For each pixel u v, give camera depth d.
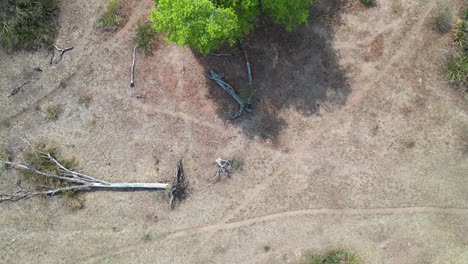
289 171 19.28
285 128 19.38
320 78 19.44
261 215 19.20
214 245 19.16
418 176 19.17
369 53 19.42
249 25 17.75
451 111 19.27
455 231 18.98
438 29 19.41
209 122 19.44
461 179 19.14
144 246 19.27
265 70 19.45
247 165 19.34
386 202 19.11
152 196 19.38
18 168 19.48
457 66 19.08
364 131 19.28
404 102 19.30
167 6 16.00
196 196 19.34
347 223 19.06
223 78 19.41
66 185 19.42
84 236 19.34
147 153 19.47
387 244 18.98
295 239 19.08
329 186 19.20
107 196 19.44
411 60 19.38
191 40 16.42
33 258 19.31
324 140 19.30
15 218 19.47
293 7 16.81
